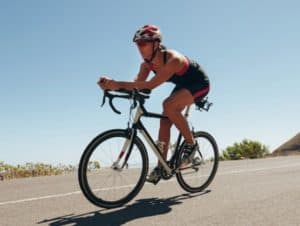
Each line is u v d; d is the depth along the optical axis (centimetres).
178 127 443
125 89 402
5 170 940
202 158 496
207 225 330
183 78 443
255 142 1480
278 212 362
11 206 441
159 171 443
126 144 410
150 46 425
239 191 479
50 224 355
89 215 384
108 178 408
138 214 379
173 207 404
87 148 385
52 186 602
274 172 673
